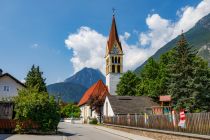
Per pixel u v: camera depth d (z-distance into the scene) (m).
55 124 36.78
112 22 99.75
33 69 67.06
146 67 71.56
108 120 55.88
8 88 60.44
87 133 39.56
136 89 72.69
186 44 55.12
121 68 96.94
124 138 32.38
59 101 37.72
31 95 36.75
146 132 33.28
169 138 26.94
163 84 61.28
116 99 62.56
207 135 21.05
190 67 52.53
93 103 75.25
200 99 49.97
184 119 24.41
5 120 35.59
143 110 59.47
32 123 35.84
